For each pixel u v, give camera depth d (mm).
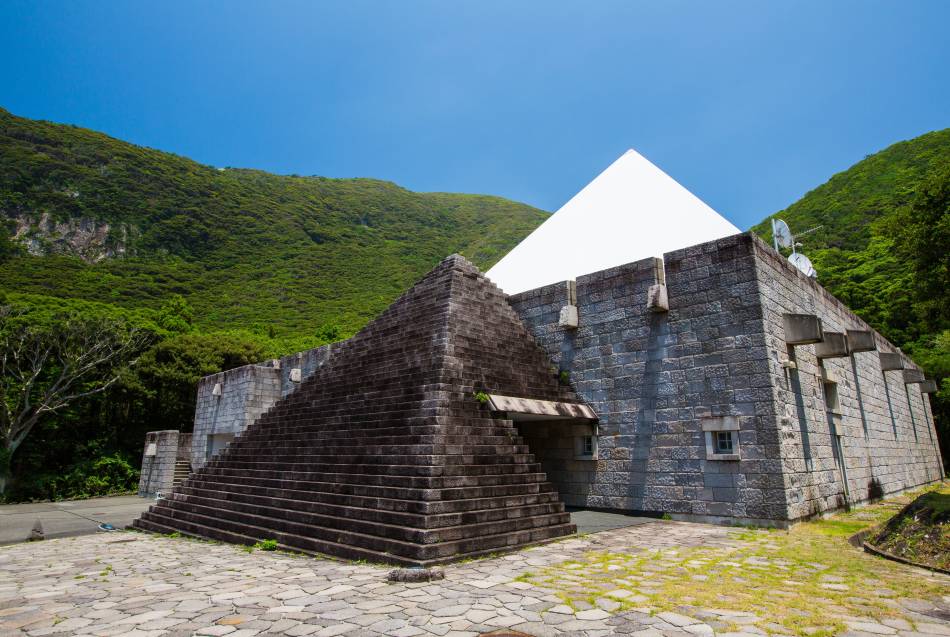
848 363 16281
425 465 8953
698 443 11539
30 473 29609
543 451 14461
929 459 24406
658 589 6047
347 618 5258
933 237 12336
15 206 62969
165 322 43281
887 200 50688
